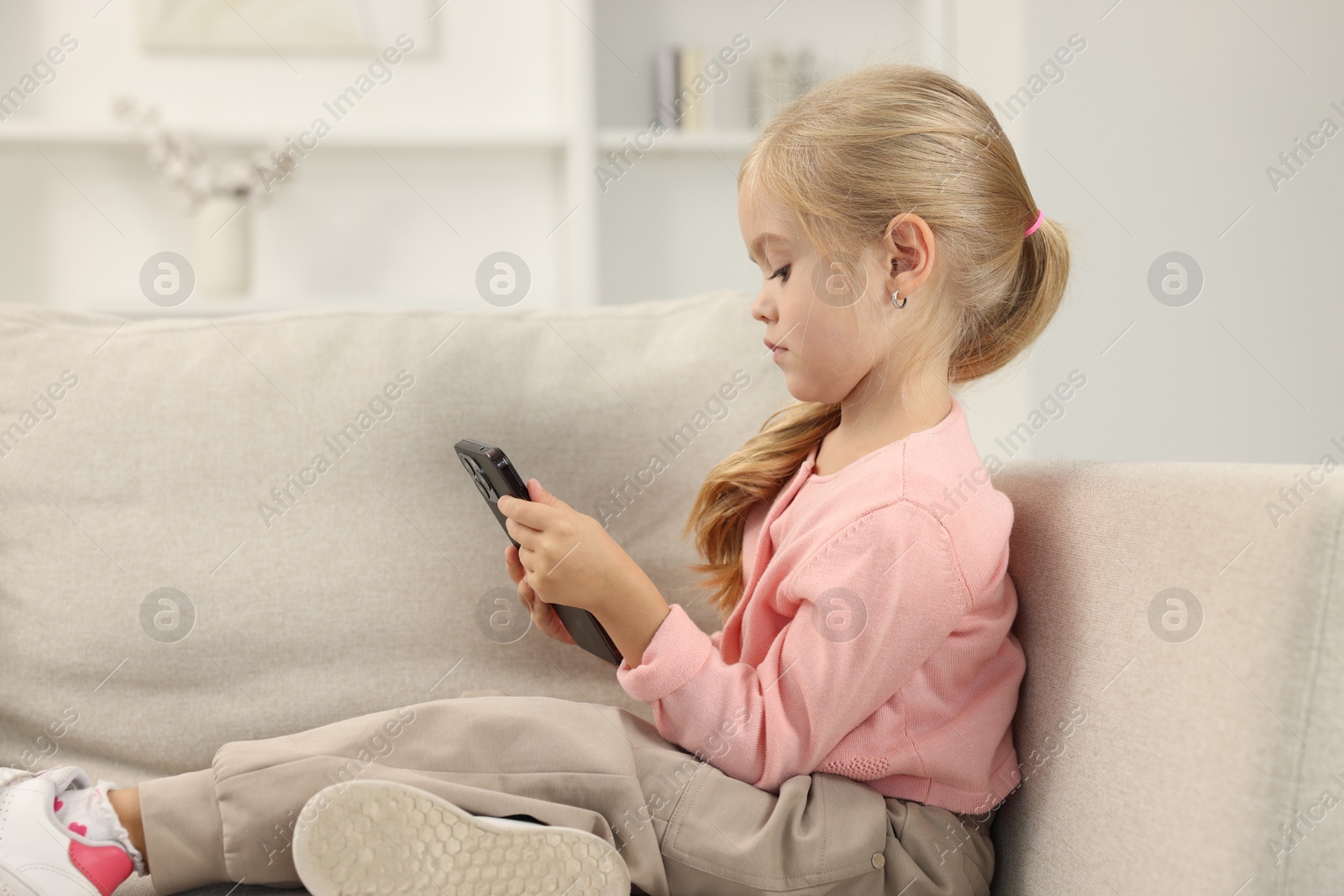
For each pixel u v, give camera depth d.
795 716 0.71
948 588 0.71
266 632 0.90
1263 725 0.53
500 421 0.98
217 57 2.32
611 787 0.68
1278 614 0.54
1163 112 1.96
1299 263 1.99
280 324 1.00
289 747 0.69
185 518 0.92
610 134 2.32
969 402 1.96
